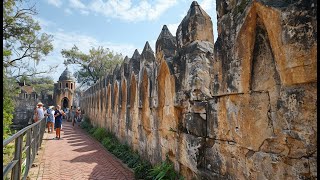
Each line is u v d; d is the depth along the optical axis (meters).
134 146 10.46
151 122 8.47
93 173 8.05
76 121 30.95
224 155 4.64
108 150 12.24
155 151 8.07
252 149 3.90
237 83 4.13
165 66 7.20
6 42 22.59
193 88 5.65
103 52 44.50
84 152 11.66
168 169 6.65
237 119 4.22
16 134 4.50
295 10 3.08
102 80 20.02
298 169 3.17
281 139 3.39
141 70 9.52
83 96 35.19
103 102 19.16
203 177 5.22
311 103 2.98
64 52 43.03
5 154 9.78
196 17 6.01
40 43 24.77
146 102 9.12
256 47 3.81
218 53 4.61
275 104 3.49
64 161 9.62
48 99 43.59
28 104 33.00
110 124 16.30
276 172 3.49
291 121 3.22
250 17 3.77
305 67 2.98
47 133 18.62
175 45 7.47
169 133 7.02
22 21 22.61
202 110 5.39
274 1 3.45
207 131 5.21
